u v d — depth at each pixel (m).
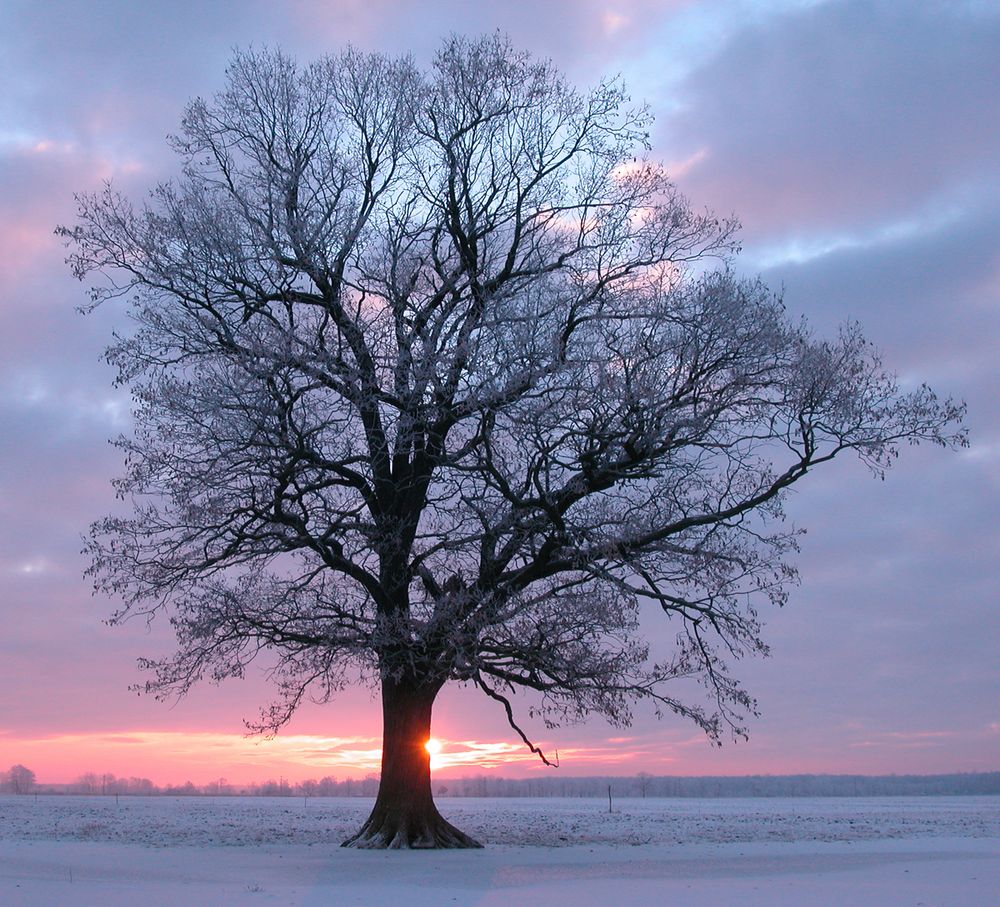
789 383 25.45
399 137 29.34
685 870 22.86
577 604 26.03
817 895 18.59
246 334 25.66
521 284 27.69
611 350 25.30
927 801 110.00
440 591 27.88
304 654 27.52
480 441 25.86
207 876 21.20
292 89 29.34
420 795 27.86
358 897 18.08
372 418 26.69
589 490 26.36
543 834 35.22
